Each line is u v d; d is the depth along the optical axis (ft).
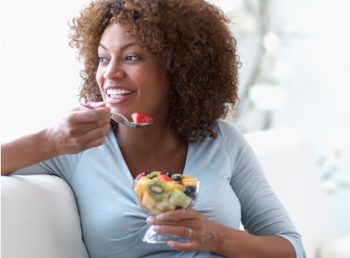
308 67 11.98
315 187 8.55
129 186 5.44
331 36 11.84
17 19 7.02
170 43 5.48
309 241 8.09
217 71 5.87
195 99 5.72
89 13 5.67
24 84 7.07
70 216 5.44
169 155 5.74
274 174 7.82
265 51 11.77
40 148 5.07
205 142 5.84
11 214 4.89
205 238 5.06
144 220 5.28
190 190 4.91
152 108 5.49
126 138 5.63
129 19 5.36
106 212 5.35
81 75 6.00
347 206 11.94
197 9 5.68
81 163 5.55
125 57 5.37
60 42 7.35
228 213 5.56
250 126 11.94
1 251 4.77
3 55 6.91
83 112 4.90
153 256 5.37
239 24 11.20
